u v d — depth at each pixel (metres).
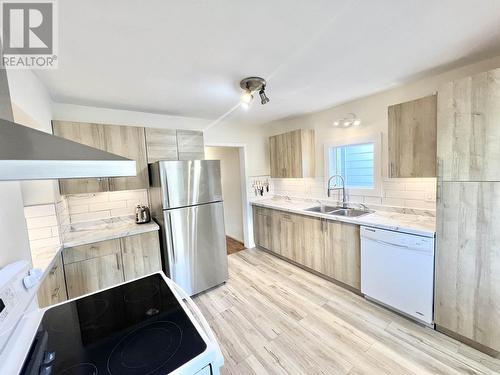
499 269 1.49
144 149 2.67
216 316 2.23
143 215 2.73
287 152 3.56
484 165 1.50
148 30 1.26
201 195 2.70
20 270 0.90
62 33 1.24
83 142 2.29
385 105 2.53
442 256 1.74
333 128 3.14
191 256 2.64
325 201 3.37
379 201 2.71
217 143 3.64
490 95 1.44
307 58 1.67
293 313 2.22
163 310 1.10
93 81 1.90
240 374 1.58
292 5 1.11
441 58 1.76
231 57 1.61
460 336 1.74
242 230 4.54
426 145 1.92
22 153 0.60
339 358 1.67
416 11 1.19
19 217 1.19
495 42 1.53
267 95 2.49
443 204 1.70
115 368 0.76
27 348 0.86
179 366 0.74
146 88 2.11
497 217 1.48
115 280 2.32
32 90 1.62
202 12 1.13
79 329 0.98
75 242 2.09
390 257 2.06
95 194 2.65
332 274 2.71
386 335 1.86
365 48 1.57
